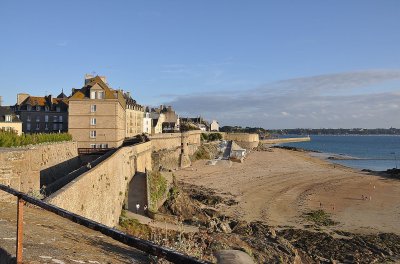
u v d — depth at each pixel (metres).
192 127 159.62
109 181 30.52
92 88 65.94
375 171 106.88
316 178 90.31
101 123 66.19
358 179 89.56
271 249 29.80
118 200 36.09
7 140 33.28
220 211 55.97
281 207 59.66
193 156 116.56
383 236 44.47
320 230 47.19
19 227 5.94
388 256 38.75
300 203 62.56
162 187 50.28
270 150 170.50
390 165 132.25
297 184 81.19
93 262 7.09
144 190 46.09
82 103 66.00
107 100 66.06
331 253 38.91
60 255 7.03
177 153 102.81
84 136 66.00
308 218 52.97
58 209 5.16
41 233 8.80
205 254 20.20
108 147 66.12
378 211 57.72
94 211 24.09
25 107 84.69
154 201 44.25
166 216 38.81
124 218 35.47
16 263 5.87
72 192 18.48
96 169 25.23
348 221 51.91
